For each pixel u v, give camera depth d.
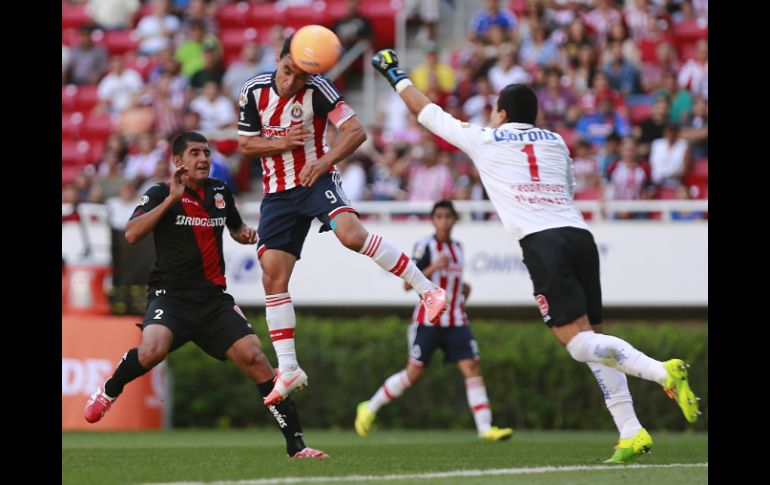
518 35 64.06
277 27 66.38
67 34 74.19
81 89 69.88
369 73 66.69
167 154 61.78
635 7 62.69
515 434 43.41
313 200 24.00
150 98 64.00
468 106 60.22
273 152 23.78
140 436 41.47
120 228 46.84
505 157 23.70
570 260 23.12
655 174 55.53
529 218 23.38
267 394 25.03
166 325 24.56
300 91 23.81
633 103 59.56
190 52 67.12
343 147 23.86
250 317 50.66
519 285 52.03
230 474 20.25
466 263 52.44
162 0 71.88
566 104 58.53
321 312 56.22
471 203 53.19
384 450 30.52
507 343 47.66
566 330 22.84
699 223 51.00
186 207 24.80
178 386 48.12
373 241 23.94
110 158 61.75
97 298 46.56
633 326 47.72
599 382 23.31
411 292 53.12
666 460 24.98
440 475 20.11
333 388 48.38
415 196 55.59
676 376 21.22
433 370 47.88
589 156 55.00
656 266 51.28
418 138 59.78
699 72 58.59
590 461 24.64
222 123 63.16
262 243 24.41
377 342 48.62
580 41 60.69
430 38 67.81
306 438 40.09
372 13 69.06
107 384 24.84
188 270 24.80
